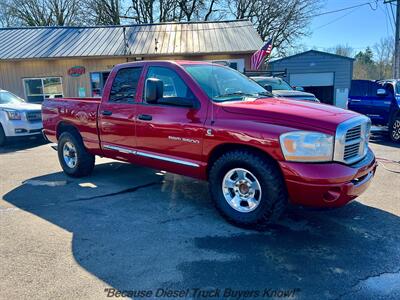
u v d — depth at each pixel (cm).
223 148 393
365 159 384
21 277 296
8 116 958
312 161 336
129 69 489
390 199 473
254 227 377
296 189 341
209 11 3406
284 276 293
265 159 358
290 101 424
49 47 1853
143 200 482
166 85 446
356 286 279
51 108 621
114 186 548
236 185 386
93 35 2014
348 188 338
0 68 1808
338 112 374
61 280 291
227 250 337
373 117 1023
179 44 1847
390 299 263
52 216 429
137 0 3406
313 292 272
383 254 327
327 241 354
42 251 340
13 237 371
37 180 593
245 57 1761
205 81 428
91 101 554
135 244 353
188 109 413
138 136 469
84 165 582
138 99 469
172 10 3406
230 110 381
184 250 339
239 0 3247
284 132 340
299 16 3219
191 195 501
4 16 3622
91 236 372
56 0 3556
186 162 421
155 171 634
